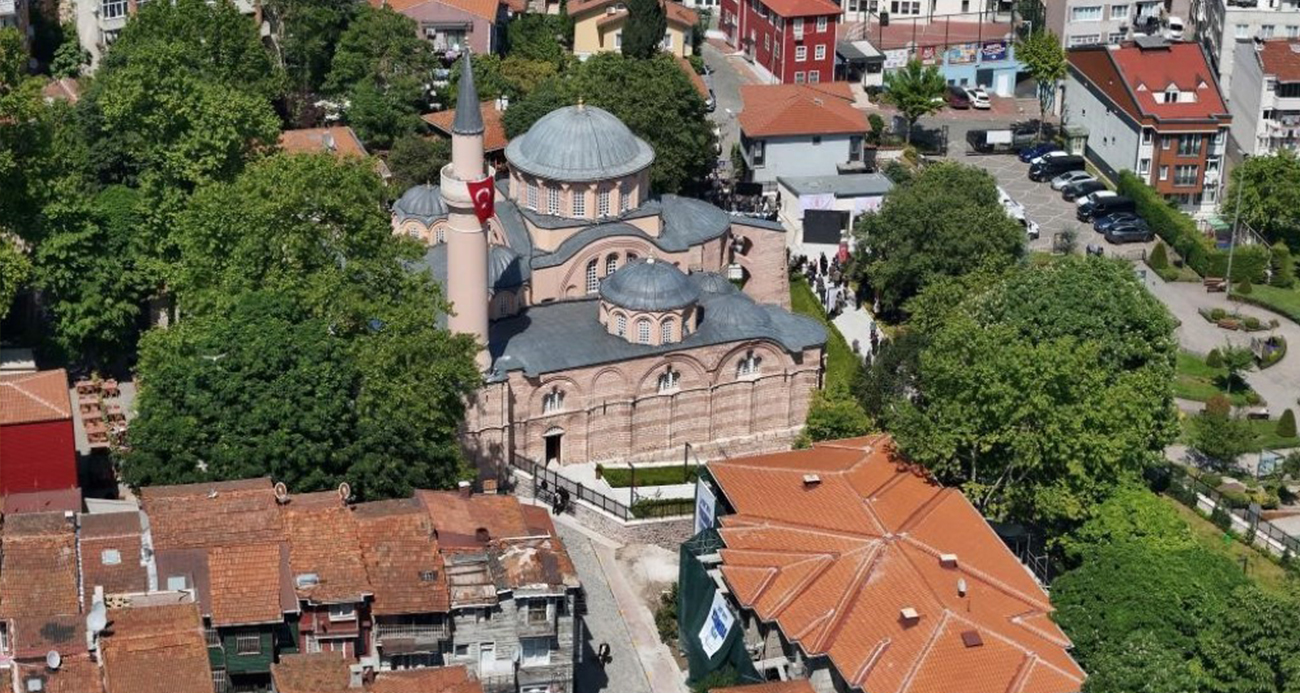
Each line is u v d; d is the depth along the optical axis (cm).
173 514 14012
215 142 18950
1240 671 14588
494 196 17825
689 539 16112
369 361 15712
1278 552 17888
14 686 12650
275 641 13525
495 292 17825
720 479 16175
